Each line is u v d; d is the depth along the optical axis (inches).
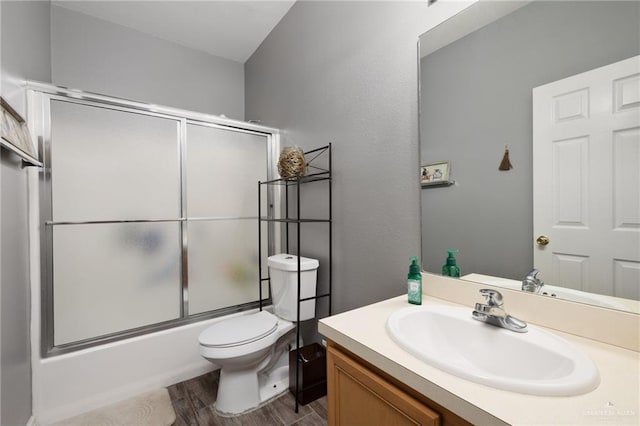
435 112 48.3
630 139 29.6
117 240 71.6
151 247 76.1
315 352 72.1
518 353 32.2
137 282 74.1
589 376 24.4
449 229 46.8
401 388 29.3
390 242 57.1
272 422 59.9
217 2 86.0
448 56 46.4
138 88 98.8
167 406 65.7
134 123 74.4
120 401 67.7
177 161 80.6
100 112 69.9
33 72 66.0
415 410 26.7
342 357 36.3
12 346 49.9
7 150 49.1
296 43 85.9
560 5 34.4
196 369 78.7
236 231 90.4
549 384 23.4
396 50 55.4
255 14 91.6
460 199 45.3
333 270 71.7
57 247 64.1
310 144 79.9
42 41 74.0
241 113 121.0
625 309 30.4
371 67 60.8
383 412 30.4
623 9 29.9
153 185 76.8
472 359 35.5
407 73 53.5
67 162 65.7
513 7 38.8
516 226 38.9
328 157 72.7
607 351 30.0
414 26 52.0
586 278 32.9
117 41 95.1
